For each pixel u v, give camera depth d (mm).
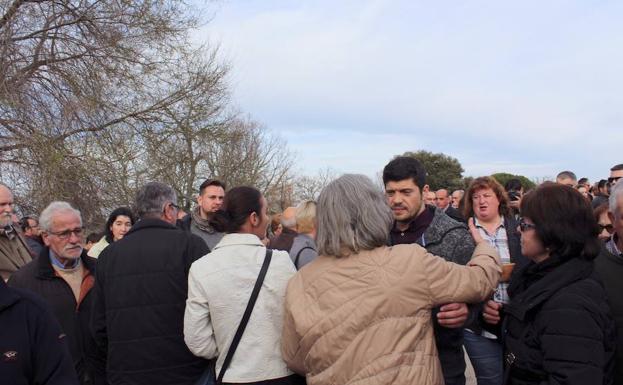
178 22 12977
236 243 2715
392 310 2043
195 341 2625
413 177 2857
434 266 2121
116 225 5410
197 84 14000
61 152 10773
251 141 27578
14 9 10547
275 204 30250
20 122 10453
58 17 11547
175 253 2912
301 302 2201
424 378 2002
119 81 12180
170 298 2859
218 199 4883
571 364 1907
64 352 2102
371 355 2002
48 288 3391
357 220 2162
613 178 6848
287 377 2602
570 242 2121
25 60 10898
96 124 11930
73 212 3453
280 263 2684
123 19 12039
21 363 1955
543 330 2041
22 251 4594
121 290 2875
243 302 2574
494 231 3943
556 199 2174
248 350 2564
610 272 2283
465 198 4148
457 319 2146
